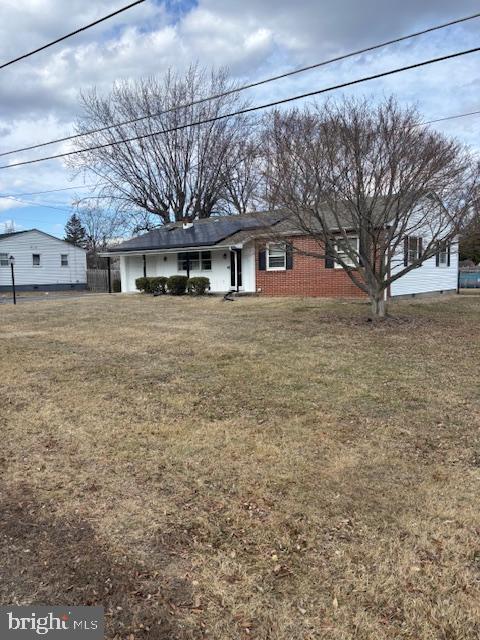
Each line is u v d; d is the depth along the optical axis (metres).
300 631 2.15
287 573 2.53
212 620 2.22
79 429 4.55
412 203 9.12
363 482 3.48
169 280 18.41
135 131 29.72
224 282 18.73
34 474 3.69
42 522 3.03
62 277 33.41
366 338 8.61
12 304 16.88
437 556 2.66
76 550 2.74
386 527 2.92
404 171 8.84
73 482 3.55
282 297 16.02
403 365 6.69
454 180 8.90
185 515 3.08
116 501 3.27
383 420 4.68
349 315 11.11
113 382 5.99
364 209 9.20
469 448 4.05
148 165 30.59
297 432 4.40
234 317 11.48
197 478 3.57
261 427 4.53
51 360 7.14
